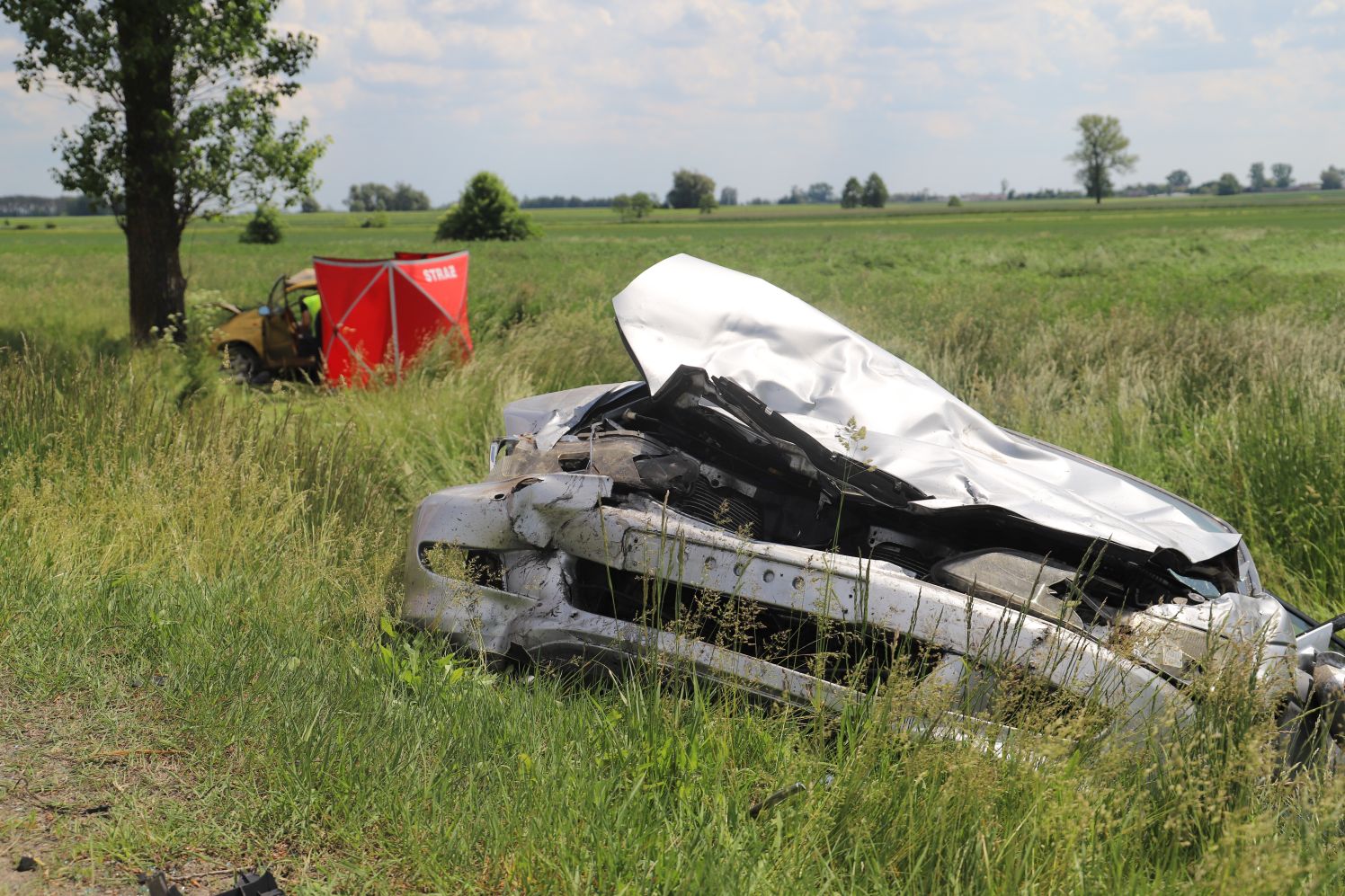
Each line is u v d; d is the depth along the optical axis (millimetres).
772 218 161000
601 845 2402
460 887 2309
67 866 2225
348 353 10148
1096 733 2766
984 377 9156
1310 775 2852
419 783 2668
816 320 4363
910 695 2770
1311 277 24797
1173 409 8133
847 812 2553
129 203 12633
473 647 3473
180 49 12164
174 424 5891
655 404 3912
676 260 4438
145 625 3602
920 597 3021
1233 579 3658
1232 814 2352
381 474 6102
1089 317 13344
